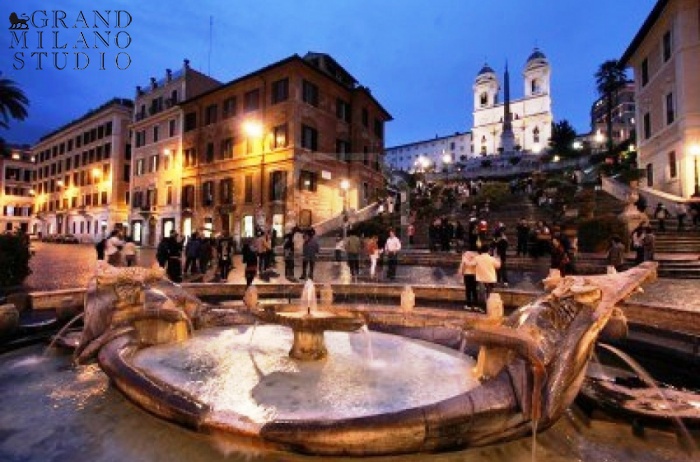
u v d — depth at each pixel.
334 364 5.57
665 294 9.95
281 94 33.00
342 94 37.59
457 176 66.56
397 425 3.29
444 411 3.40
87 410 4.29
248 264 11.70
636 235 14.99
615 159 42.69
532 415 3.66
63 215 62.78
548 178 42.75
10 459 3.39
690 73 24.56
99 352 5.44
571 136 68.25
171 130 42.03
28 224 77.62
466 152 108.12
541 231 17.62
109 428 3.89
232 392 4.50
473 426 3.47
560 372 3.81
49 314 8.21
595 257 16.81
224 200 36.44
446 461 3.45
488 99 100.44
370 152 41.12
